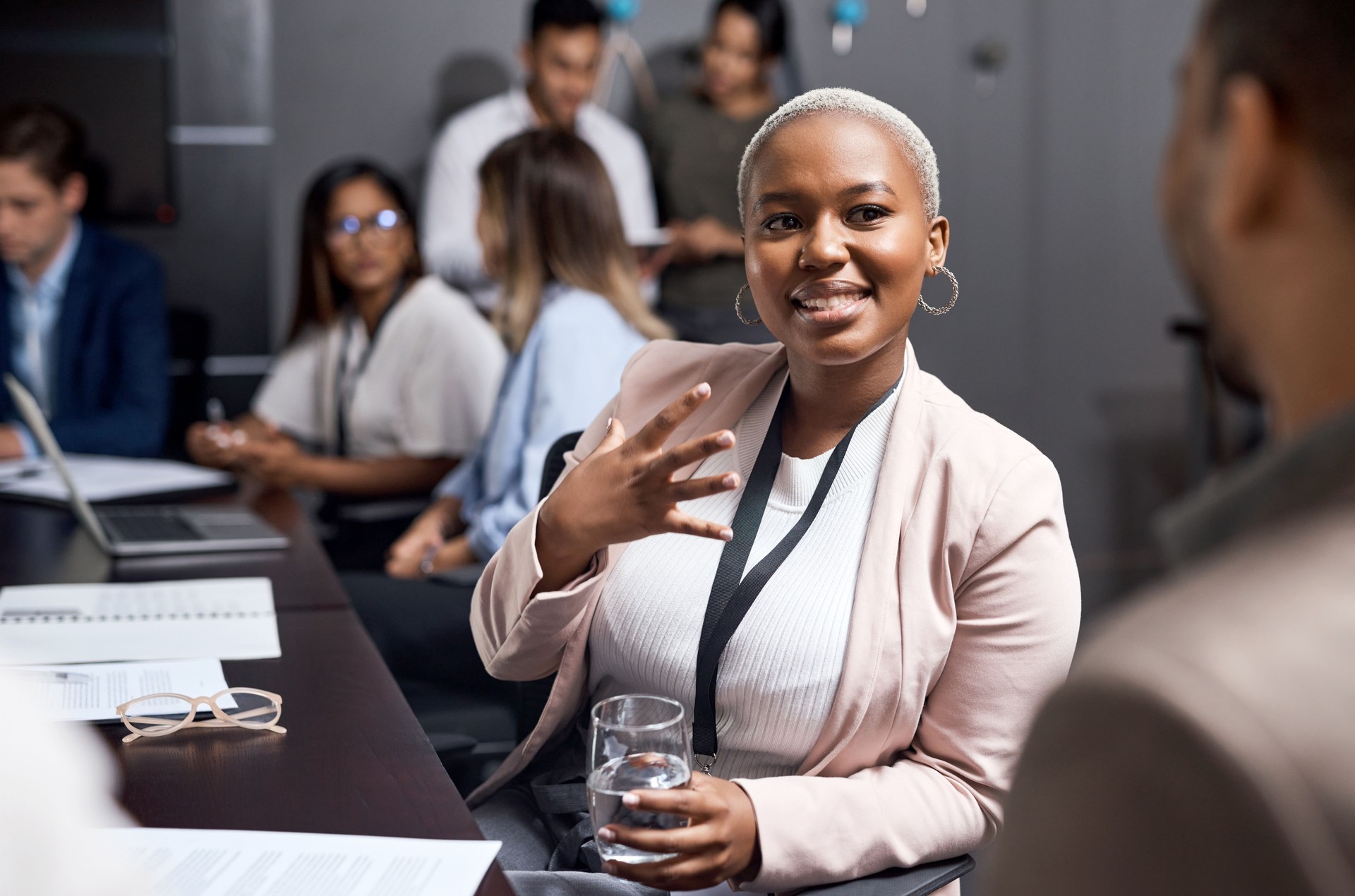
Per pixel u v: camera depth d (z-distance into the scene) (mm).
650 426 1146
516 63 4508
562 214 2287
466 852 906
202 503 2389
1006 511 1190
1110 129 5020
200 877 858
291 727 1179
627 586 1312
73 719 1173
